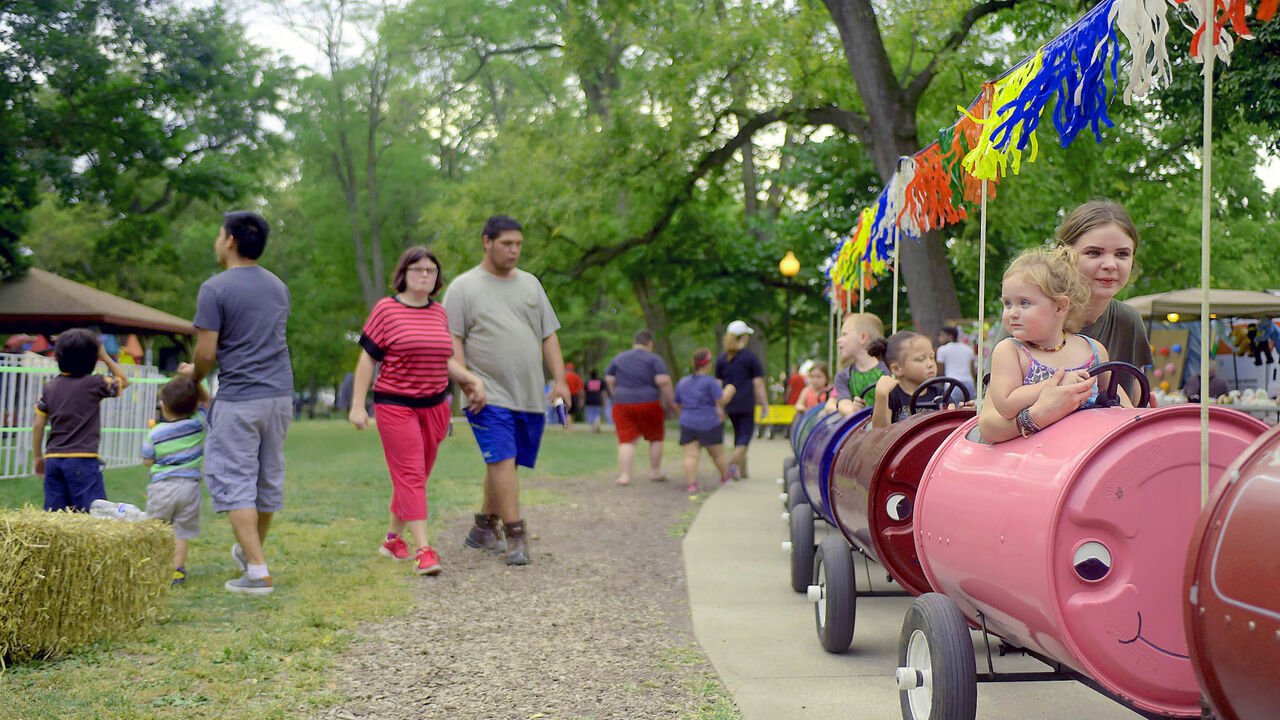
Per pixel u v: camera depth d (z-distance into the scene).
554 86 27.72
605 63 25.16
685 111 21.20
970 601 3.32
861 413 5.81
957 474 3.39
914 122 17.36
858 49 17.17
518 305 7.36
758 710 3.97
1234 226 30.69
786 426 24.42
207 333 5.85
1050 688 4.29
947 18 17.00
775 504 10.83
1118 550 2.70
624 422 12.80
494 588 6.34
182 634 4.93
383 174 44.88
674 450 19.08
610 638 5.15
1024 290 3.17
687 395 11.97
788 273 21.25
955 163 6.06
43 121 19.66
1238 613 2.03
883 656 4.81
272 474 6.17
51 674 4.21
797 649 4.95
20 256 18.50
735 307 30.61
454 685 4.30
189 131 23.95
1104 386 3.36
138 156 22.16
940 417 4.35
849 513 4.98
